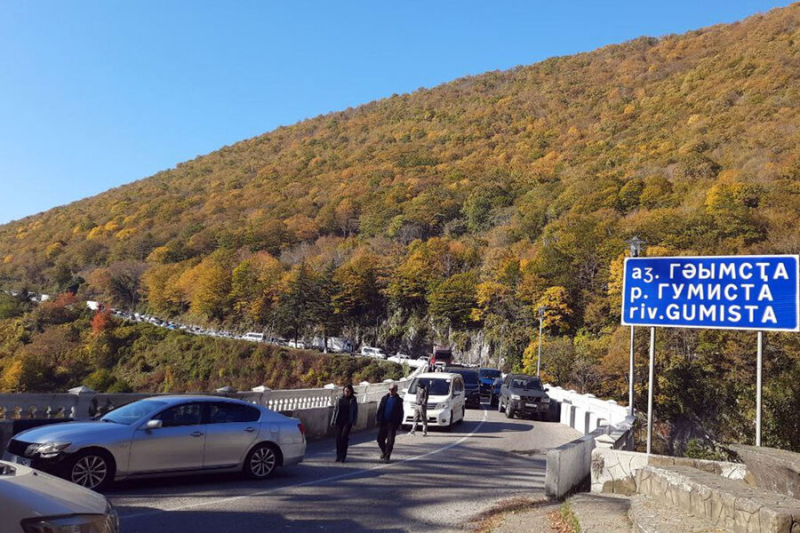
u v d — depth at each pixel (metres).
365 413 19.03
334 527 7.11
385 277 104.06
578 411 21.55
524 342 79.50
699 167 98.06
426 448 14.95
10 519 3.36
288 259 130.88
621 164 126.38
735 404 28.20
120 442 8.48
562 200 108.19
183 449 9.05
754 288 9.32
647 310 10.29
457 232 129.25
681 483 6.47
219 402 9.81
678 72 190.62
